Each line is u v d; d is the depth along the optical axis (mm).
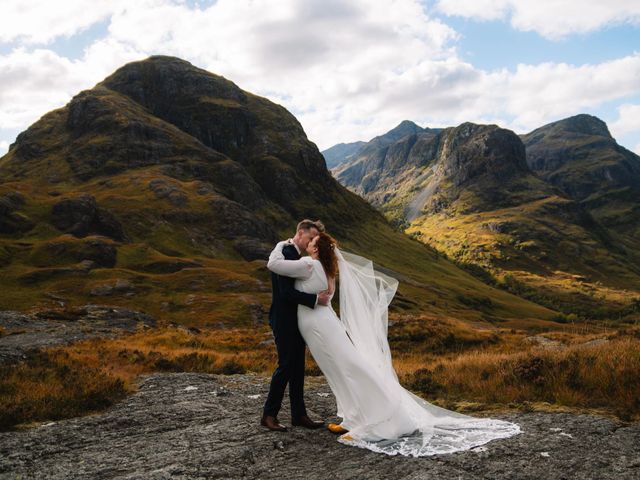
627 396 8156
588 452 5816
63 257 89688
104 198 146500
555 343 26750
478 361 12789
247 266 113875
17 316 38438
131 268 94812
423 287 178375
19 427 7852
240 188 193750
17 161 184000
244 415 8227
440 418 7070
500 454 5781
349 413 6734
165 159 189000
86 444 6953
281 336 7191
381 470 5473
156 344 27109
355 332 7348
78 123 198875
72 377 10891
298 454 6148
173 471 5621
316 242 7117
